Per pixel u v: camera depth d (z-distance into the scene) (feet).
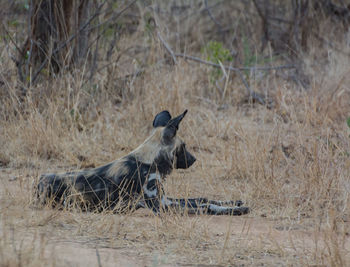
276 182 62.64
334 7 133.39
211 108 97.81
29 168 67.46
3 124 77.77
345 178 61.31
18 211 50.11
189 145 80.89
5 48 89.15
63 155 74.13
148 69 96.78
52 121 78.33
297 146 71.51
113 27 100.32
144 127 85.35
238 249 44.16
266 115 91.91
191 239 45.98
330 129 81.30
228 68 105.81
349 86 100.73
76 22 88.43
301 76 109.91
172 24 131.85
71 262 37.93
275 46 130.21
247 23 134.92
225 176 69.36
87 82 89.40
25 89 84.38
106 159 74.69
